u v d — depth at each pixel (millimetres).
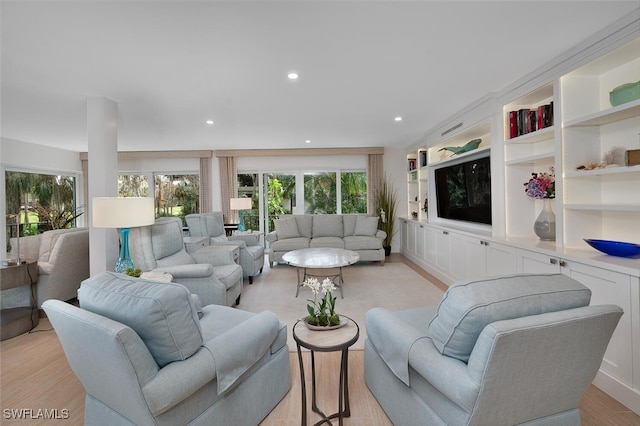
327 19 1743
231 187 6152
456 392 1016
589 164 2166
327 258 3461
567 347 1011
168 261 2969
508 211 2982
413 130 4621
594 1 1614
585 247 2270
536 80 2486
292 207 6418
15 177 4723
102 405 1333
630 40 1759
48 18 1679
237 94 2916
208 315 1902
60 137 4551
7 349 2400
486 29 1872
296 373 2031
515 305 1039
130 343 1030
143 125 4016
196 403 1214
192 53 2109
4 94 2807
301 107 3361
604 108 2227
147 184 6309
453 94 3031
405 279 4223
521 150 2963
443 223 4598
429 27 1841
